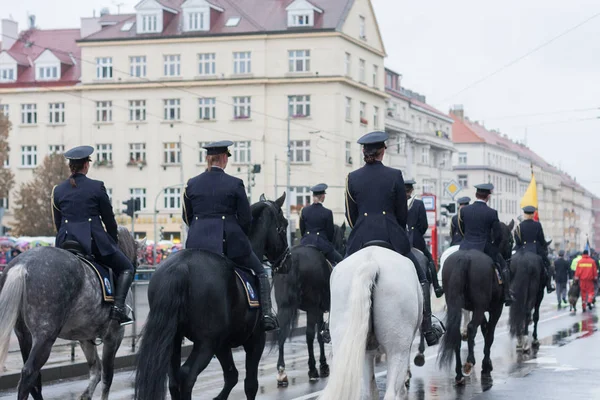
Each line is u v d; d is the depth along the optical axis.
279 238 9.47
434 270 13.59
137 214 62.22
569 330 22.31
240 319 8.04
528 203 27.64
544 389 12.27
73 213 9.32
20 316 8.43
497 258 13.62
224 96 61.03
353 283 7.20
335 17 60.81
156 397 7.04
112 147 62.88
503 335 20.77
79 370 13.91
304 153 60.53
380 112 67.44
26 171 64.56
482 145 106.38
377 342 7.68
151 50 62.06
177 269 7.45
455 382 13.00
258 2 63.16
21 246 41.97
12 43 71.25
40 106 64.25
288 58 60.53
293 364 15.49
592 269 30.31
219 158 8.59
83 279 8.77
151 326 7.22
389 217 8.48
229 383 8.61
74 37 70.25
